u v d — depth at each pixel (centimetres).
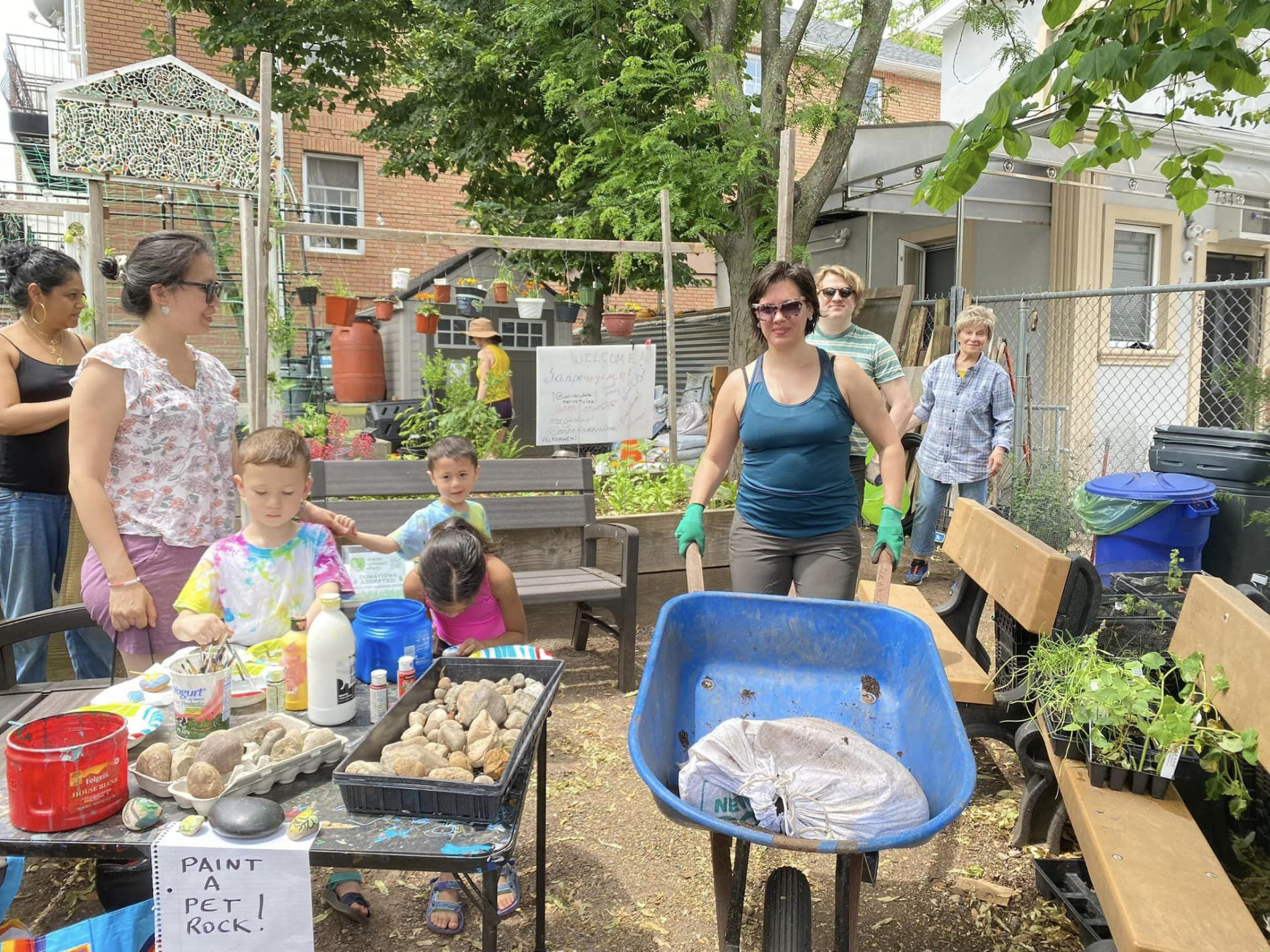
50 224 1034
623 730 409
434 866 155
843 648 240
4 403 331
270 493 239
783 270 298
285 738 182
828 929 270
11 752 158
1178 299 959
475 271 1207
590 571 486
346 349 1165
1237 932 175
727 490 574
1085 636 280
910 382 784
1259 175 963
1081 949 256
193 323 263
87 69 1323
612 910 279
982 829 324
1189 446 502
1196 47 226
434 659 236
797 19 825
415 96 1224
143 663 264
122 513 262
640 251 592
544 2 865
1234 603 235
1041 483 691
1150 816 224
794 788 186
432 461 377
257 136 534
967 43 1076
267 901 156
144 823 159
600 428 576
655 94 878
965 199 848
